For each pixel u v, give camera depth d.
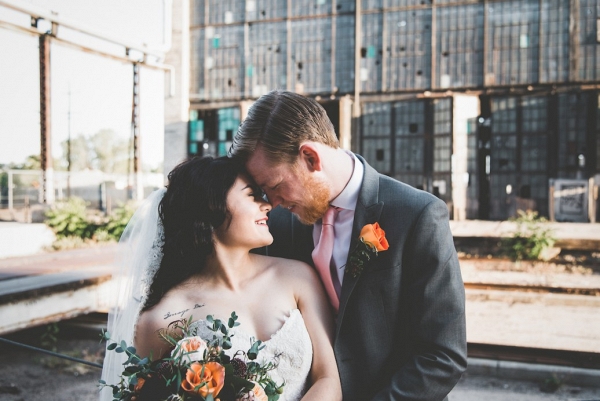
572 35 11.16
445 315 1.44
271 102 1.46
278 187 1.46
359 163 1.61
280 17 12.70
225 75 13.20
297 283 1.57
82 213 9.10
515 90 11.58
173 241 1.49
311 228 1.75
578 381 4.13
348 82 12.41
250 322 1.46
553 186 11.31
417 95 12.05
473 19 11.68
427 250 1.46
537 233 7.41
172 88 10.58
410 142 12.25
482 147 11.99
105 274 5.39
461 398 3.94
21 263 6.16
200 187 1.46
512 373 4.27
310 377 1.48
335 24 12.40
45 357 4.84
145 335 1.43
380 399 1.41
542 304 5.58
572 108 11.36
